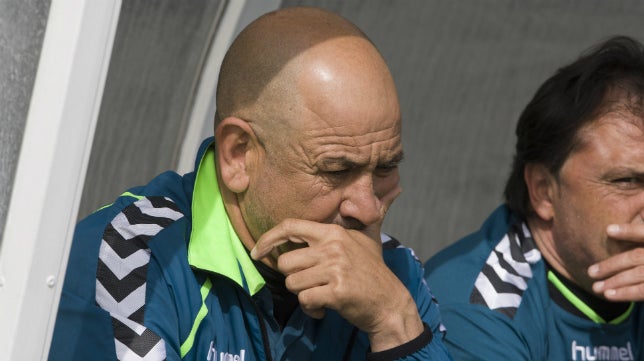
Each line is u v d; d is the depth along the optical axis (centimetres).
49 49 523
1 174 526
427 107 1639
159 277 754
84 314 718
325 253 747
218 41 1030
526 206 1041
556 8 1625
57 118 522
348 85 719
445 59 1609
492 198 1756
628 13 1653
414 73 1588
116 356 712
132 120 1062
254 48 744
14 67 526
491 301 988
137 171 1086
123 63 1029
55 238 536
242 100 746
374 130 725
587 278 1001
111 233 760
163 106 1058
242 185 758
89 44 527
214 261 770
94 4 525
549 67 1698
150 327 727
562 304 1019
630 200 956
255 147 748
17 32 527
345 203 747
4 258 529
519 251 1027
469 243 1051
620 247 964
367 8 1440
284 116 725
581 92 965
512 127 1734
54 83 522
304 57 724
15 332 528
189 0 1019
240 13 1020
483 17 1591
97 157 1035
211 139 820
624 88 962
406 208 1681
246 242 786
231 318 783
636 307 1052
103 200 1066
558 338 1015
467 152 1720
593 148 959
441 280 1017
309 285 750
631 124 954
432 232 1725
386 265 863
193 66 1042
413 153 1656
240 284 768
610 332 1030
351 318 770
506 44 1648
